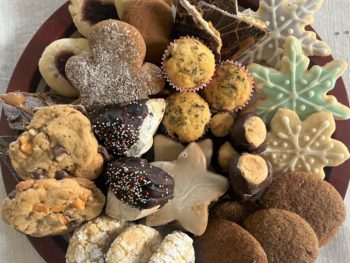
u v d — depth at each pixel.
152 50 0.28
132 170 0.26
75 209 0.26
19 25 0.32
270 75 0.29
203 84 0.27
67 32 0.30
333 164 0.29
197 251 0.28
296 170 0.29
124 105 0.27
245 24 0.27
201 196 0.27
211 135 0.28
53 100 0.29
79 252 0.26
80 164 0.26
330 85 0.29
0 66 0.32
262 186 0.27
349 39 0.32
